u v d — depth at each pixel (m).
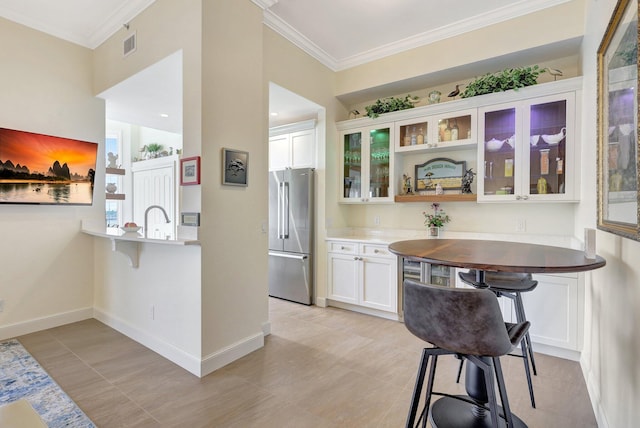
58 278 3.33
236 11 2.62
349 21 3.22
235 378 2.32
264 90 3.16
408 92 4.03
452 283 3.18
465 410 1.84
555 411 1.94
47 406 1.97
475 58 3.22
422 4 2.94
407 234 3.99
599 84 1.82
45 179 3.16
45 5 2.88
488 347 1.27
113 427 1.79
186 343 2.46
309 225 4.10
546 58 3.14
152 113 4.05
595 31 2.24
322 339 3.02
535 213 3.26
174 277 2.56
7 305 3.01
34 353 2.69
